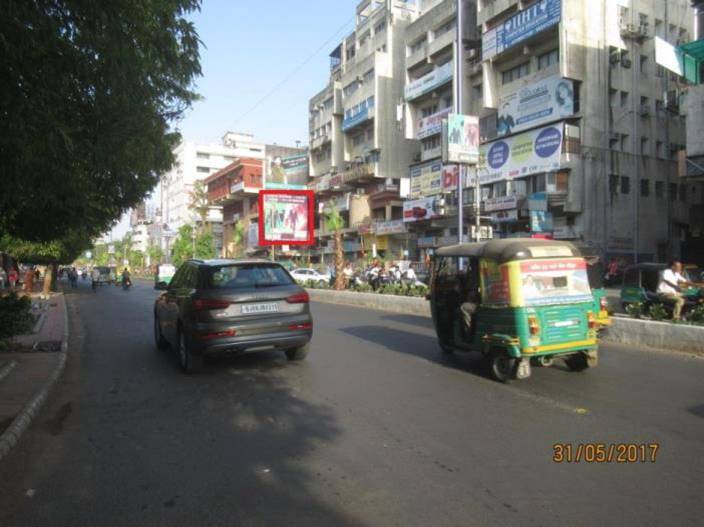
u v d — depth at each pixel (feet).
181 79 22.13
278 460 15.11
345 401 21.22
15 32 13.97
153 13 19.13
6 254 85.15
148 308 71.67
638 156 105.81
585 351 24.98
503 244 24.14
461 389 22.82
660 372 25.49
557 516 11.45
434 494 12.66
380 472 14.05
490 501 12.23
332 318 52.03
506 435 16.78
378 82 154.30
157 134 27.86
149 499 12.82
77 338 42.83
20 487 13.75
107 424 19.11
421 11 157.58
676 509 11.71
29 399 21.54
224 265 27.27
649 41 108.27
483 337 24.76
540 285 23.40
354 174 160.15
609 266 95.09
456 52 57.82
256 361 29.84
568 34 97.30
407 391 22.65
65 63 16.20
